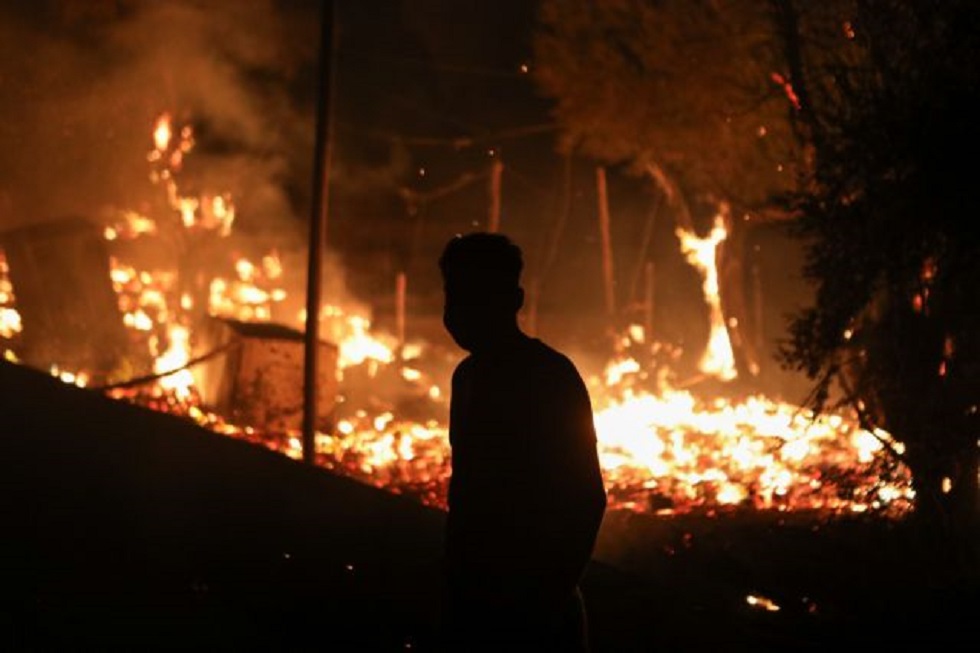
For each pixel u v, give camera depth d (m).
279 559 7.34
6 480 7.67
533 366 4.36
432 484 14.31
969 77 9.70
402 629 6.83
